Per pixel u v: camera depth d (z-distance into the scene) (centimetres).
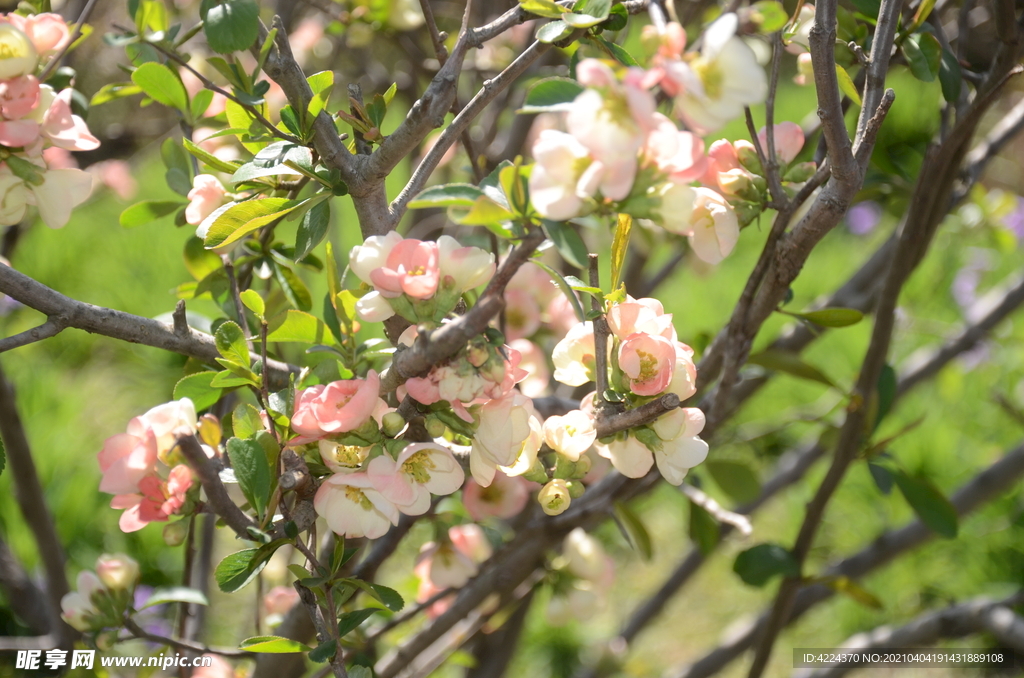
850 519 482
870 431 199
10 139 171
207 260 191
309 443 171
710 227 171
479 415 167
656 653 421
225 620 381
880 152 195
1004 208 307
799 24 179
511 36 282
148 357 585
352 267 167
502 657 281
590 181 160
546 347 232
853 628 438
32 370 523
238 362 172
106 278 645
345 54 342
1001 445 505
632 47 267
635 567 474
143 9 183
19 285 172
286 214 173
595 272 171
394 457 168
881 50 174
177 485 167
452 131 175
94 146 175
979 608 244
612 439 172
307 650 171
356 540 189
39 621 255
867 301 231
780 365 196
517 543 202
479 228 239
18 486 208
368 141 176
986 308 297
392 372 168
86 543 423
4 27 170
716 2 243
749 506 289
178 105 186
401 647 207
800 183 178
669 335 171
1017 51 180
